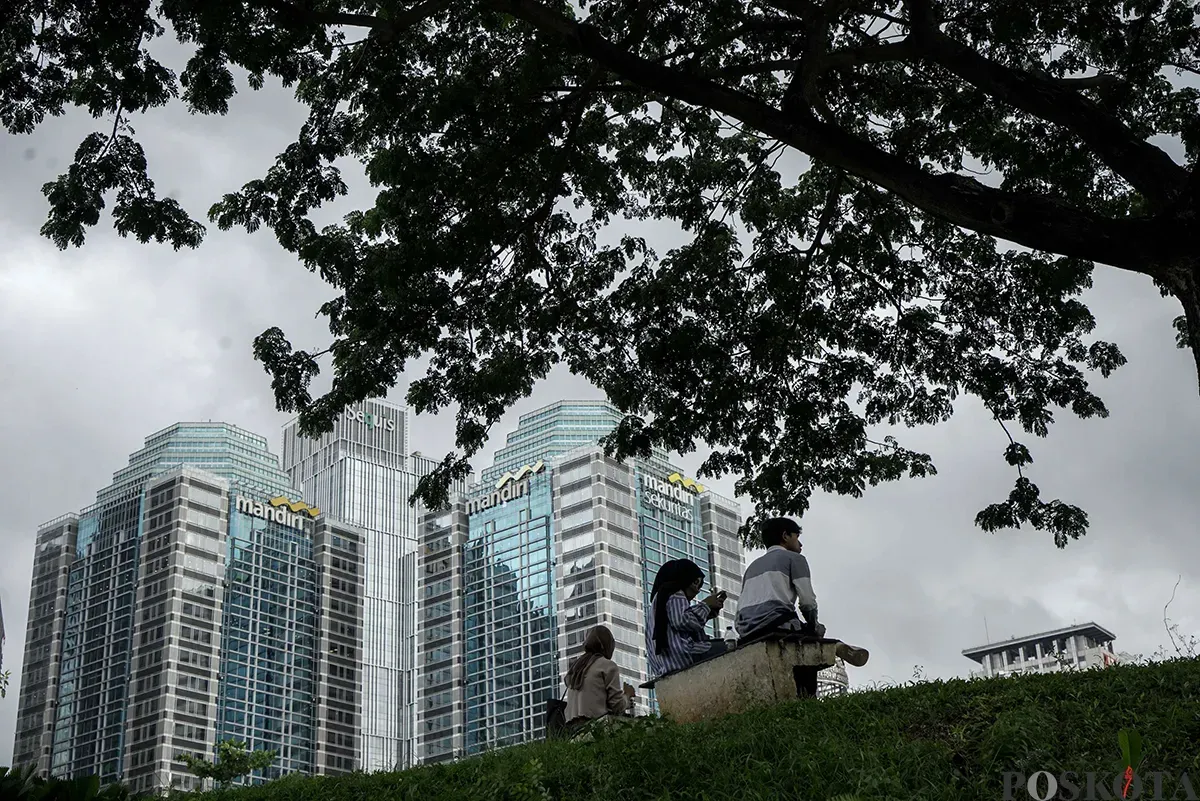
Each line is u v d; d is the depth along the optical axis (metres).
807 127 11.61
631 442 18.02
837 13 12.65
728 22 14.98
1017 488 17.73
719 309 17.94
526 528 142.62
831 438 18.42
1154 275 10.16
